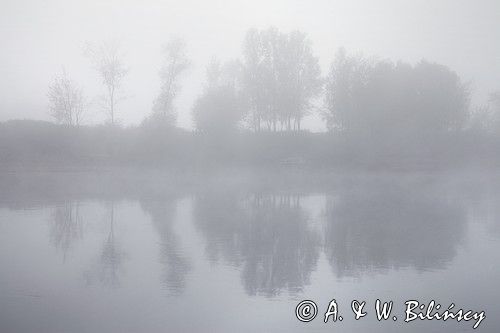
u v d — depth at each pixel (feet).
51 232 94.27
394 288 63.05
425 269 71.36
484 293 61.36
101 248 82.23
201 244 85.20
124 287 62.90
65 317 53.72
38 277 66.69
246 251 80.53
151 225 101.71
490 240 88.48
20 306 56.54
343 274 68.59
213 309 56.03
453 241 87.92
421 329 51.49
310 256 77.92
